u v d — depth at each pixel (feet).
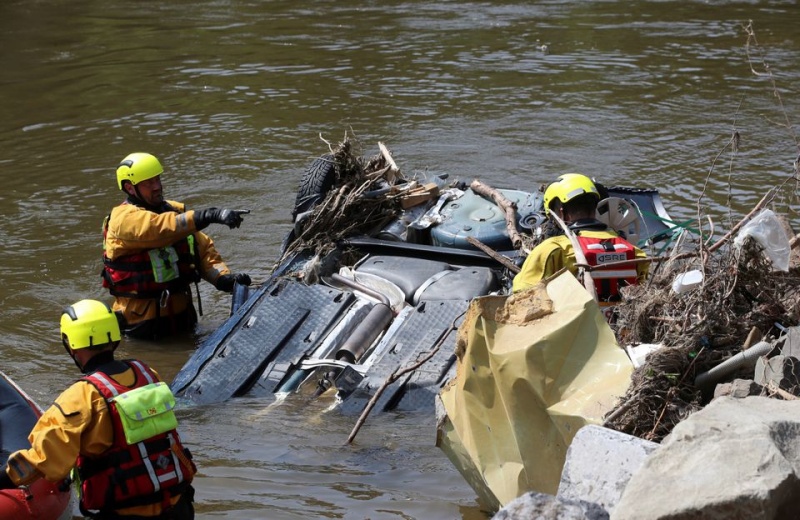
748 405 23.84
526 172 72.02
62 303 51.98
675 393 26.76
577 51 118.62
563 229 33.99
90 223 64.54
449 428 29.01
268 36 133.08
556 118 87.56
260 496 31.94
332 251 46.50
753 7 149.38
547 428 26.89
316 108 94.07
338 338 41.09
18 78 111.24
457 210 48.55
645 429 26.35
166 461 26.73
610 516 21.40
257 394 39.34
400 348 39.88
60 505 30.63
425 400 37.78
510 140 80.64
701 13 144.77
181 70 112.98
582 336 27.27
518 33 131.23
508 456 27.48
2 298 52.34
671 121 85.46
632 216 42.45
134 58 120.47
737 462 21.09
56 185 72.59
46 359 45.09
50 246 60.39
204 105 96.63
